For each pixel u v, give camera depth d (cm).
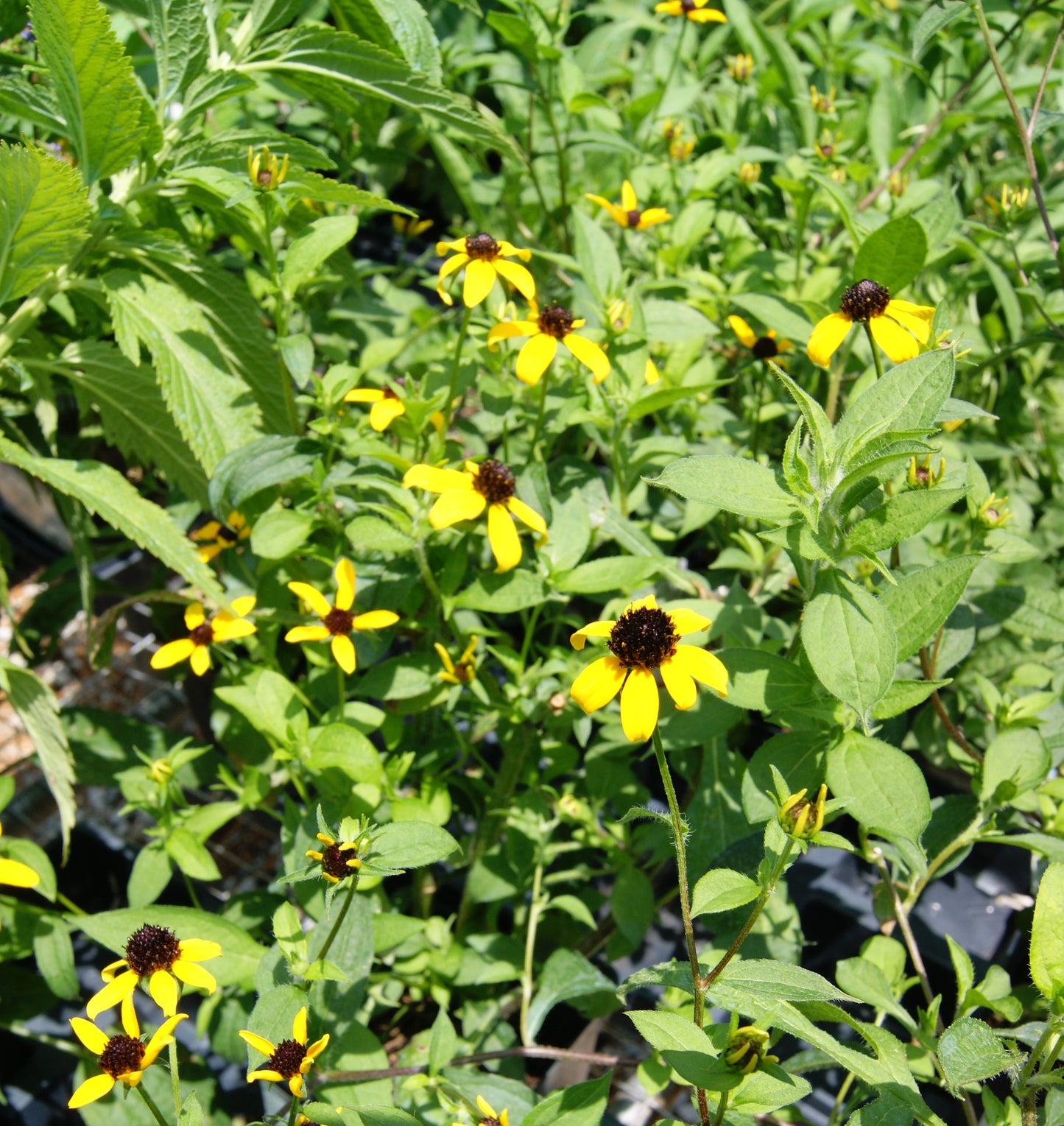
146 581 86
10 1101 67
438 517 59
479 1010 65
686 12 80
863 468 53
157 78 76
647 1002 67
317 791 68
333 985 59
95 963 71
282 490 71
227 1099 66
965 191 89
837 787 55
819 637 53
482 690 64
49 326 77
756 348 71
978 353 76
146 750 76
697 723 62
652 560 62
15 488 92
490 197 87
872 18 92
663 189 82
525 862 67
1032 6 75
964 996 57
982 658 70
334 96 72
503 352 71
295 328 82
